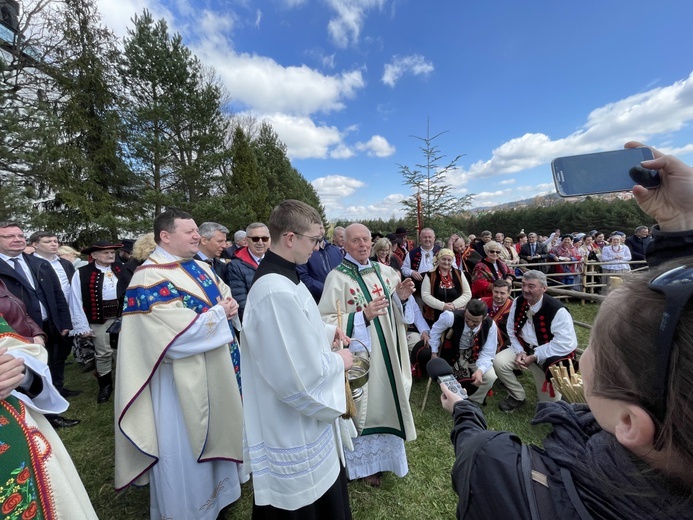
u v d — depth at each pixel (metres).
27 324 2.34
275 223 1.35
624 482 0.47
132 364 1.77
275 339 1.20
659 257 0.90
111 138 13.00
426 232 5.46
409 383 2.46
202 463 1.90
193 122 14.28
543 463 0.59
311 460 1.31
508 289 4.24
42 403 1.29
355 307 2.34
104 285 3.88
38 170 11.23
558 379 2.71
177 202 12.99
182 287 1.97
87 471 2.62
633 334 0.46
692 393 0.38
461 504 0.63
